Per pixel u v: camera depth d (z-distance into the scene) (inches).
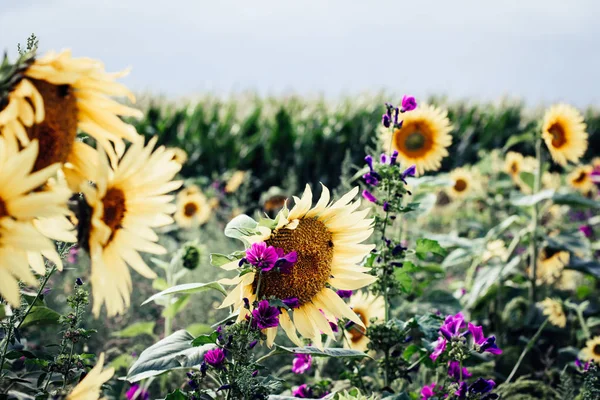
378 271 99.7
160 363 79.0
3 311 60.2
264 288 75.7
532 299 179.9
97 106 54.4
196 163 400.8
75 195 52.9
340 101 523.5
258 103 520.1
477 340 90.0
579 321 165.2
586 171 270.7
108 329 157.3
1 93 48.1
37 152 49.3
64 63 50.9
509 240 215.5
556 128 167.3
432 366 98.3
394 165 100.3
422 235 171.3
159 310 174.4
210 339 78.6
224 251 206.7
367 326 100.7
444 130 137.0
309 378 117.7
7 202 45.9
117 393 120.3
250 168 409.4
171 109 454.6
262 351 142.7
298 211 76.0
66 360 80.3
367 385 108.4
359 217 78.2
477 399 87.4
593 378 107.4
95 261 50.4
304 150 398.3
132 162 52.7
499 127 541.0
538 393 129.5
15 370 102.3
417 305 133.7
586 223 264.5
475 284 168.2
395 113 107.2
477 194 258.7
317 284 77.3
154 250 54.7
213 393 82.0
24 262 46.2
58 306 159.3
